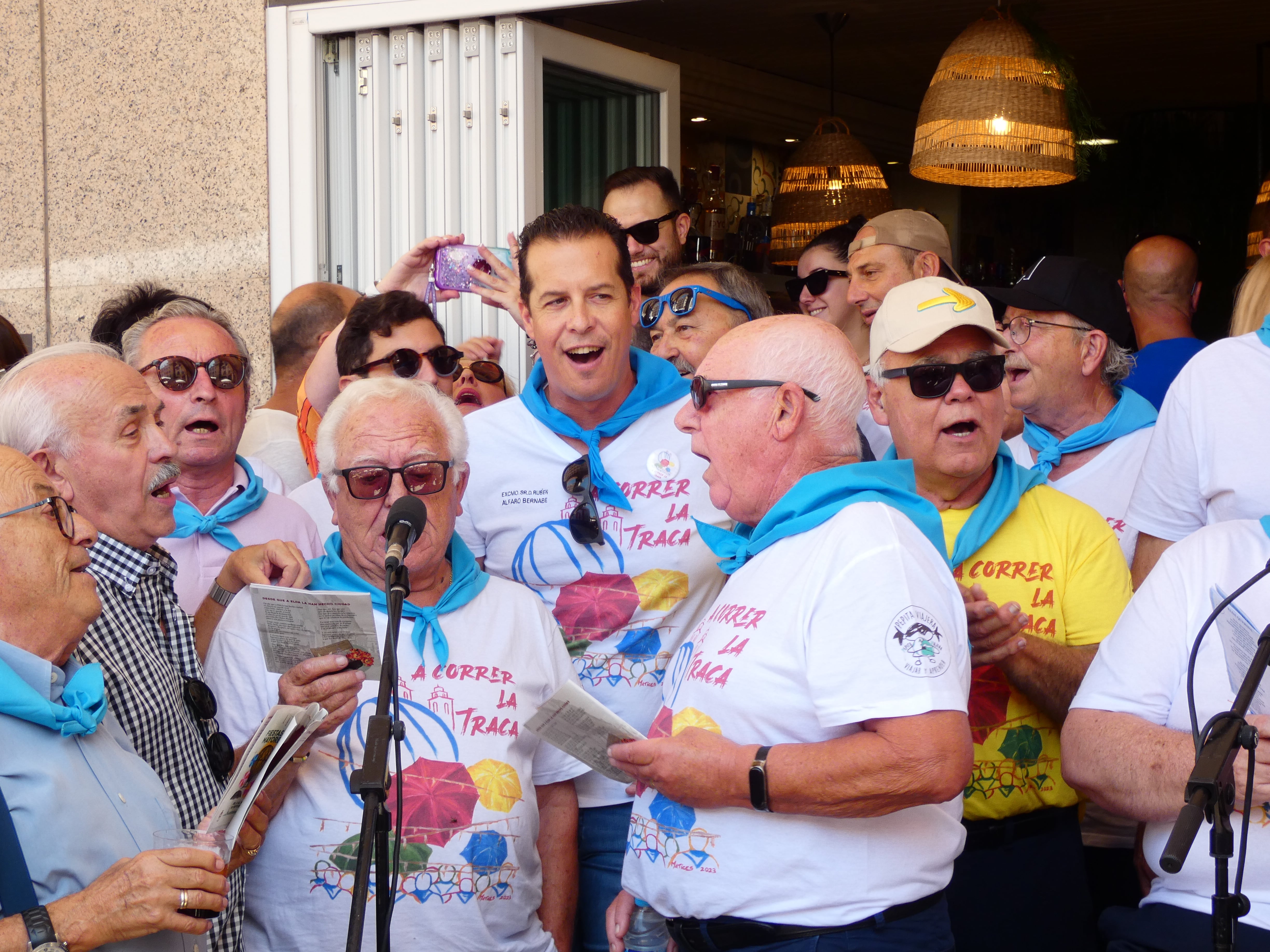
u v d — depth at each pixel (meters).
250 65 4.69
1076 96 4.57
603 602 2.77
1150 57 6.71
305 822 2.30
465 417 2.95
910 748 1.82
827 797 1.87
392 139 4.54
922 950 1.96
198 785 2.21
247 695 2.38
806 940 1.94
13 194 5.10
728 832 2.00
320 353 3.85
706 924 2.03
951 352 2.45
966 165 4.79
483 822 2.34
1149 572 2.73
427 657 2.40
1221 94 7.63
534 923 2.48
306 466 3.87
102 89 4.93
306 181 4.65
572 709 2.13
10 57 5.05
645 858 2.15
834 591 1.92
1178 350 4.39
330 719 2.18
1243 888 2.03
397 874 1.81
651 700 2.78
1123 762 2.11
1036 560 2.56
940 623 1.89
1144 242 4.64
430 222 4.50
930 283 2.50
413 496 2.35
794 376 2.11
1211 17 5.86
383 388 2.43
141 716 2.10
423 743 2.34
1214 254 8.02
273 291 4.73
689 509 2.78
